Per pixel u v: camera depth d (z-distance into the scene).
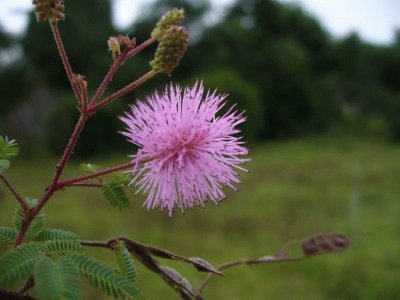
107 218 15.17
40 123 30.09
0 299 0.98
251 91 30.11
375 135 33.66
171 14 1.22
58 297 0.90
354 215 14.98
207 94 1.36
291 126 34.50
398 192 18.22
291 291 9.89
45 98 31.19
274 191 19.02
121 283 1.00
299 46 36.00
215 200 1.31
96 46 30.66
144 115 1.31
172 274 1.39
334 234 1.80
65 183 1.21
